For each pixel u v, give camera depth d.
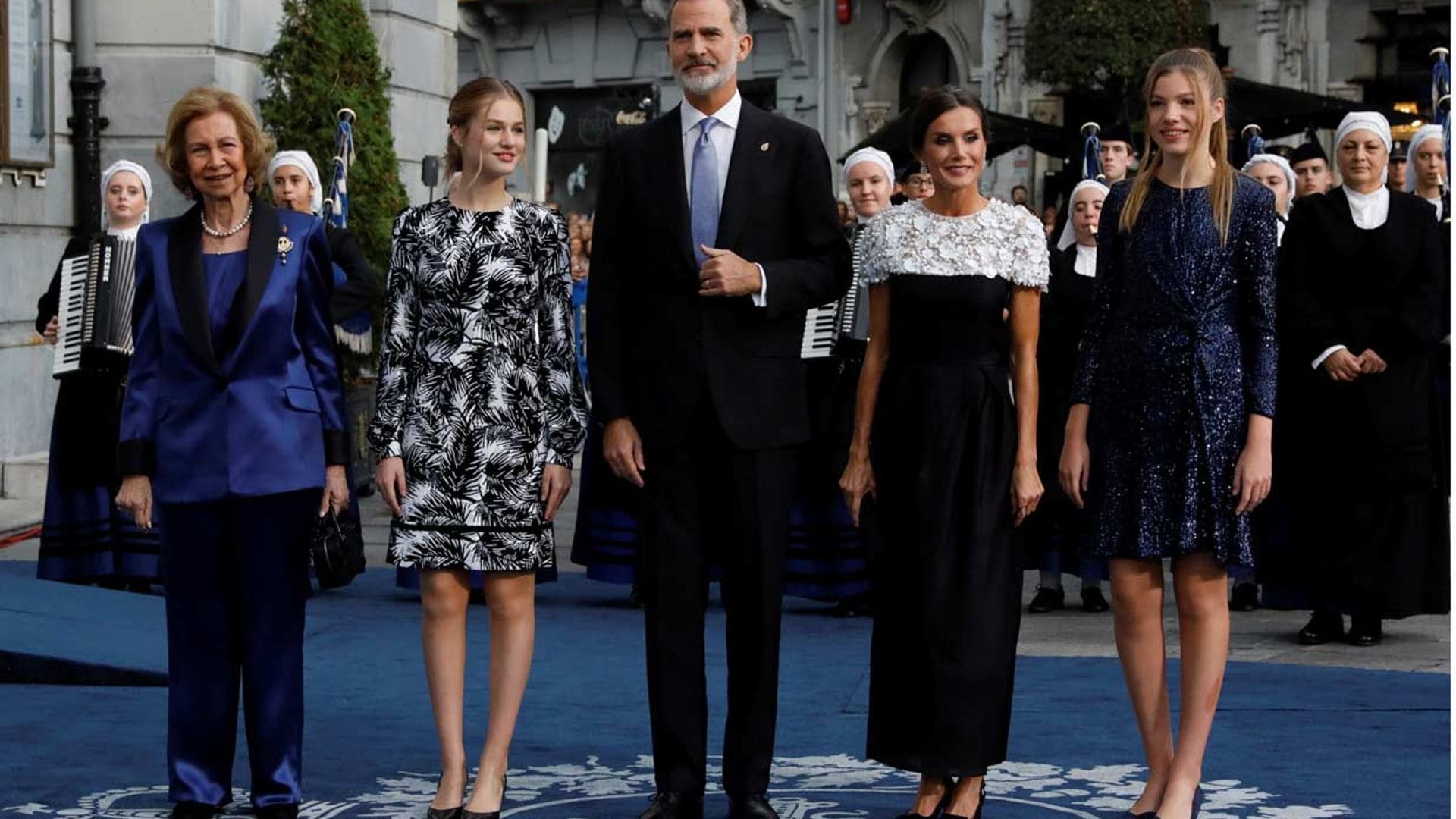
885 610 9.02
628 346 9.16
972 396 8.98
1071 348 15.02
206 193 9.15
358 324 16.50
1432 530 14.00
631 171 9.12
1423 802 9.32
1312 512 14.05
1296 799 9.36
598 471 15.14
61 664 12.52
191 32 22.28
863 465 9.16
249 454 9.05
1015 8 49.19
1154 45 43.38
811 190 9.09
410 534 9.09
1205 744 9.23
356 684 12.67
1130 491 9.05
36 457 21.33
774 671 9.02
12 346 21.28
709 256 8.80
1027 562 15.63
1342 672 12.80
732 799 9.06
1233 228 8.96
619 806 9.41
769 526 8.97
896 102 53.03
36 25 21.27
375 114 23.14
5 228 21.20
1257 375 8.96
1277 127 28.75
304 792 9.71
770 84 55.09
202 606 9.20
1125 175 17.94
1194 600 9.05
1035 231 9.05
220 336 9.14
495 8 58.41
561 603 16.16
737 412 8.91
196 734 9.22
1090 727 11.12
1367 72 45.06
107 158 22.39
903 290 9.06
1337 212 13.87
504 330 9.15
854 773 10.09
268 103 22.83
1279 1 45.50
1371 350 13.80
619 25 57.28
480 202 9.27
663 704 9.01
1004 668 8.89
